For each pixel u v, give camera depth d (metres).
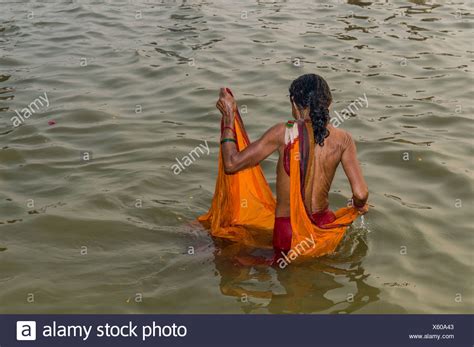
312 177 4.89
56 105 8.28
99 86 8.96
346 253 5.16
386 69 9.53
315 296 4.63
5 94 8.66
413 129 7.53
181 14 12.68
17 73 9.47
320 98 4.76
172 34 11.32
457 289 4.73
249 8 13.14
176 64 9.77
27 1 13.86
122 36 11.25
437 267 4.99
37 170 6.57
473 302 4.58
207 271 4.89
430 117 7.85
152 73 9.42
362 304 4.55
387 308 4.50
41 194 6.07
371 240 5.34
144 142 7.25
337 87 8.83
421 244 5.29
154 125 7.71
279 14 12.62
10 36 11.30
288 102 8.31
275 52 10.30
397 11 12.80
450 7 13.08
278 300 4.59
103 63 9.88
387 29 11.55
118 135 7.42
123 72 9.47
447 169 6.47
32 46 10.73
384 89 8.79
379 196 6.03
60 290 4.67
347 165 4.90
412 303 4.56
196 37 11.13
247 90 8.74
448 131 7.48
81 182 6.30
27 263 4.98
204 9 13.06
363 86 8.88
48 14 12.73
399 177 6.41
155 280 4.80
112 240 5.32
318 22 12.04
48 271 4.89
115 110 8.16
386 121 7.76
